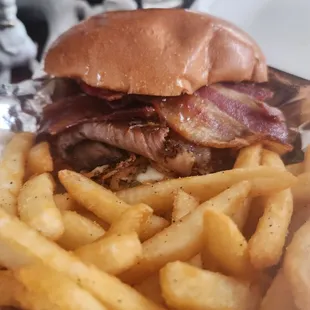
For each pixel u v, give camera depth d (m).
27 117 0.16
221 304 0.10
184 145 0.14
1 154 0.14
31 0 0.18
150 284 0.11
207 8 0.19
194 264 0.11
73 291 0.10
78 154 0.15
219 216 0.10
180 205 0.12
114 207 0.12
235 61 0.14
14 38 0.17
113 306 0.10
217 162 0.14
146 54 0.13
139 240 0.11
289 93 0.16
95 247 0.10
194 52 0.13
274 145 0.14
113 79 0.13
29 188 0.12
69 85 0.15
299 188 0.12
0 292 0.10
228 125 0.14
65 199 0.12
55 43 0.15
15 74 0.17
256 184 0.12
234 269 0.11
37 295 0.10
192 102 0.14
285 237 0.11
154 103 0.14
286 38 0.18
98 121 0.14
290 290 0.10
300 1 0.19
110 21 0.14
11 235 0.10
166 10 0.14
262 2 0.19
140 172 0.14
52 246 0.10
